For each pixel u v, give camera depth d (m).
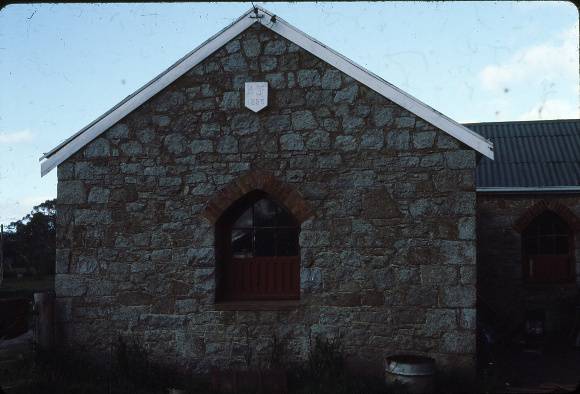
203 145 8.84
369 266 8.41
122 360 8.42
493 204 13.78
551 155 14.94
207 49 8.87
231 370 8.35
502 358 10.94
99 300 8.83
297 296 8.90
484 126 17.08
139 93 8.91
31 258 30.94
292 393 7.80
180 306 8.70
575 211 13.50
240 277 9.05
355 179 8.53
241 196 8.74
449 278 8.23
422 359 7.84
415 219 8.38
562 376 9.50
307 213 8.57
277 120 8.73
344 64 8.62
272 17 8.74
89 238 8.92
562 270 13.84
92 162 9.00
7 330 9.13
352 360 8.34
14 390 7.50
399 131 8.48
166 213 8.84
